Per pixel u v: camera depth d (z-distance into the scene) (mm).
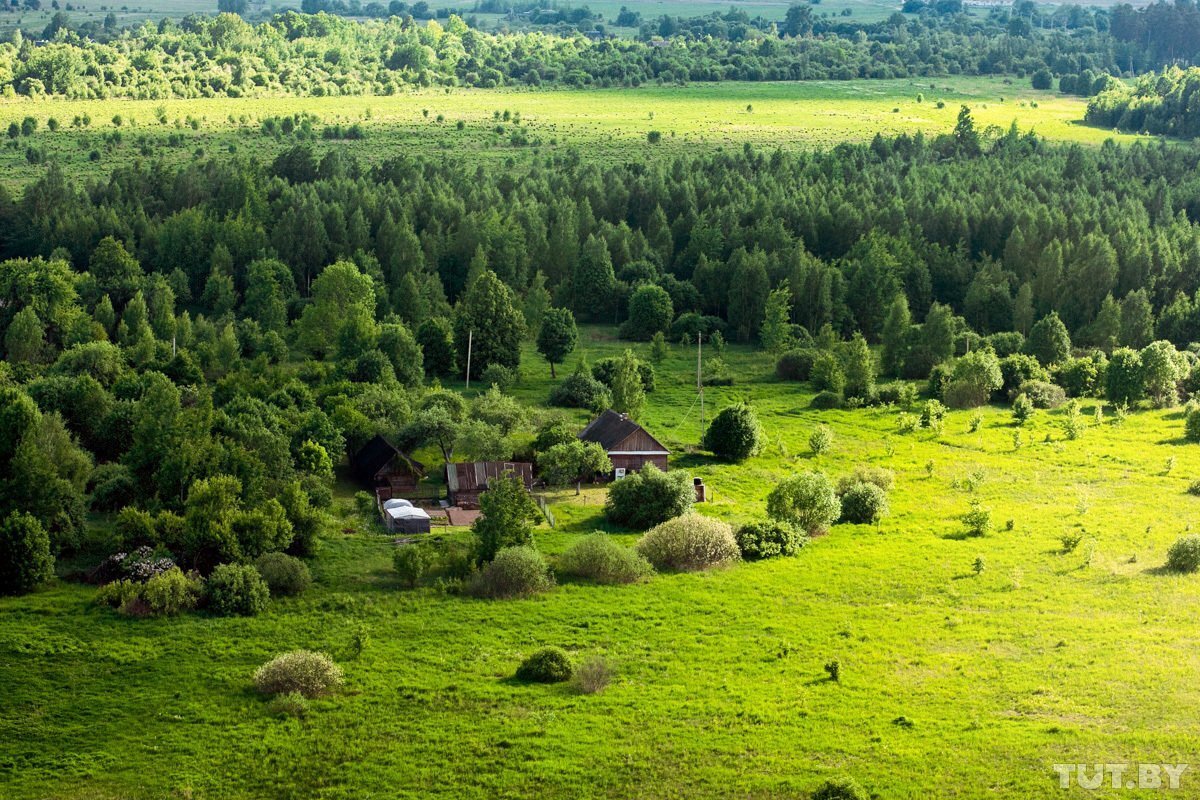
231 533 91938
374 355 148625
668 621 86812
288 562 91000
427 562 93750
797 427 140250
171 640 82625
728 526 100500
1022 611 89188
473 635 84312
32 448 97500
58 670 78375
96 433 120938
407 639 83625
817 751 69750
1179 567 97062
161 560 90438
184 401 133625
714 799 65438
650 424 138500
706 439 127500
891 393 153250
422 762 69125
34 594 88875
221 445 107188
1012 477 123375
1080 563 98750
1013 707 74938
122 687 76812
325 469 113375
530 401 151000
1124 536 105375
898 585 94000
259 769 68625
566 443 118188
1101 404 154250
